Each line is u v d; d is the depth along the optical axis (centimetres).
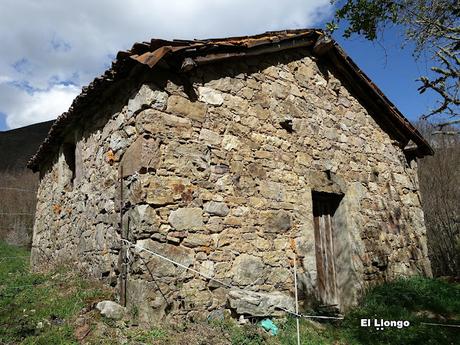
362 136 763
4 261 1038
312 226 604
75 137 704
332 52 706
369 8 454
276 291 529
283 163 590
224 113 529
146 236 429
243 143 542
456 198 1366
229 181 513
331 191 654
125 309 426
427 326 540
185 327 420
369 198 733
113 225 504
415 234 828
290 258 561
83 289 501
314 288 582
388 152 822
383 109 800
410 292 665
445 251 1305
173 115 474
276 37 594
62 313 425
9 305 466
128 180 464
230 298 468
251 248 517
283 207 571
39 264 805
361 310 600
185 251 454
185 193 466
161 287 425
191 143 484
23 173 2689
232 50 533
